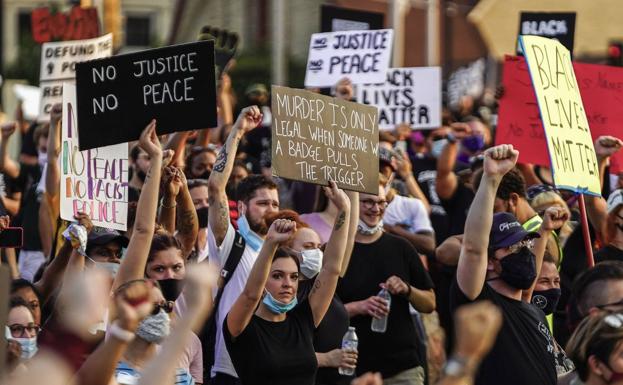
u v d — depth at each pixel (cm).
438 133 1816
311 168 1068
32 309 952
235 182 1478
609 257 1262
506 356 988
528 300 1071
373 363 1216
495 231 1007
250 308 977
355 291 1223
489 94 2272
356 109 1111
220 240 1121
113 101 1030
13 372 696
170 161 1234
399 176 1747
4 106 3738
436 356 1370
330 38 1809
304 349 1020
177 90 1016
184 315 597
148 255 974
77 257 997
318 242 1147
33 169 1739
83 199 1070
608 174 1521
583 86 1347
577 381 789
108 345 612
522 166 1583
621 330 757
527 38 1145
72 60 1684
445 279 1292
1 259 1320
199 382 1012
